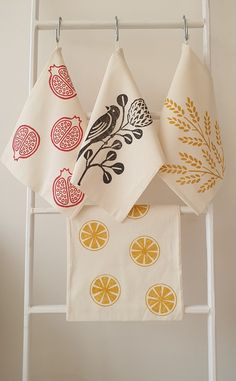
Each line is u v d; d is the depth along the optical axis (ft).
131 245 2.92
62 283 3.44
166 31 3.54
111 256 2.92
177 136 2.83
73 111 2.91
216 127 2.98
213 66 3.53
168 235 2.93
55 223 3.47
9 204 3.49
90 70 3.51
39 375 3.41
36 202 3.46
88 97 3.49
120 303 2.89
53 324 3.44
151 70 3.52
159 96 3.50
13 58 3.55
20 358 3.42
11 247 3.47
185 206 3.23
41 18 3.53
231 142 3.49
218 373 3.42
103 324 3.44
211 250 3.00
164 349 3.42
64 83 2.95
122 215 2.81
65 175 2.84
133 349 3.42
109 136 2.84
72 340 3.43
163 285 2.90
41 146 2.91
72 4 3.55
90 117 2.95
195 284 3.43
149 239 2.93
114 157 2.82
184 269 3.43
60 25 3.11
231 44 3.55
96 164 2.80
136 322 3.44
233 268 3.46
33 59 3.09
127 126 2.84
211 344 2.93
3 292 3.45
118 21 3.09
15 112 3.52
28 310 2.97
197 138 2.84
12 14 3.58
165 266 2.91
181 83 2.89
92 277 2.91
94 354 3.42
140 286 2.90
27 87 3.53
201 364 3.41
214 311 2.93
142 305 2.88
